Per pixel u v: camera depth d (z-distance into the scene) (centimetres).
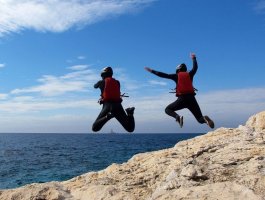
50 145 8319
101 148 6550
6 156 4788
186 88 612
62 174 2897
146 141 10588
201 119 623
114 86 560
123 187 667
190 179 625
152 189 647
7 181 2580
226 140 811
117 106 555
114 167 794
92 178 745
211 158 711
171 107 616
